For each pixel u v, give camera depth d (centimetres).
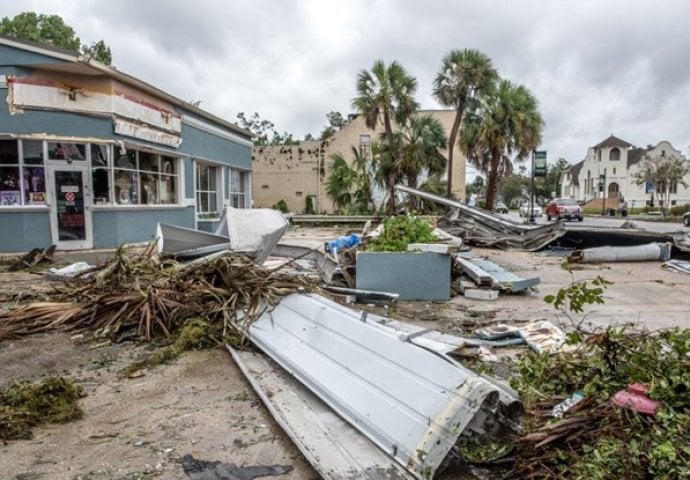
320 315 452
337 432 308
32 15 2688
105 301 565
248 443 307
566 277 913
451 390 283
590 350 346
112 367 442
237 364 439
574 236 1584
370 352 357
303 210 3306
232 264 602
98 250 1234
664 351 337
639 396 270
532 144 2377
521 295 747
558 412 296
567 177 8475
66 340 514
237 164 2152
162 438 314
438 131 2417
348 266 767
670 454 228
